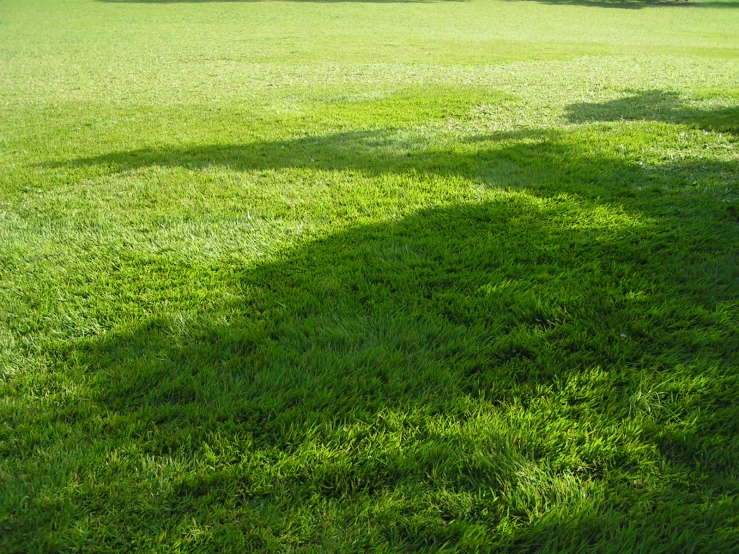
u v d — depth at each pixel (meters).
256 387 2.53
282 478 2.06
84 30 25.62
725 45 21.06
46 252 3.95
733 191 4.69
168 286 3.46
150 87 12.79
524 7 35.78
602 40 22.67
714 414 2.28
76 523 1.86
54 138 7.83
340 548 1.78
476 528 1.84
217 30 25.39
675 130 6.79
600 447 2.16
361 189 5.14
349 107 9.34
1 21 28.66
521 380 2.57
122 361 2.71
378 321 3.00
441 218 4.40
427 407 2.38
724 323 2.88
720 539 1.77
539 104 8.99
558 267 3.54
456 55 17.22
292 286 3.44
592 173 5.32
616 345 2.71
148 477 2.05
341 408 2.39
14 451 2.18
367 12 32.06
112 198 5.10
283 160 6.23
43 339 2.90
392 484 2.05
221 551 1.79
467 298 3.20
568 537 1.82
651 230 4.04
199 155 6.57
